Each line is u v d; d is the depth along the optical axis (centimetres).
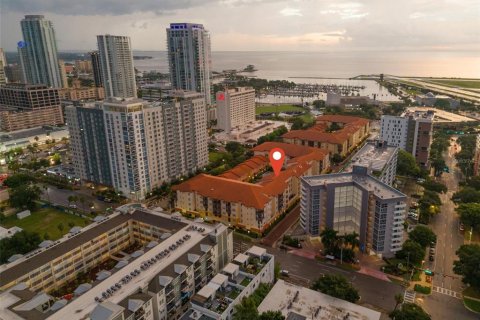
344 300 12850
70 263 15612
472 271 14350
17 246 16688
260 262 14425
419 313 11881
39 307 11412
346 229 18525
